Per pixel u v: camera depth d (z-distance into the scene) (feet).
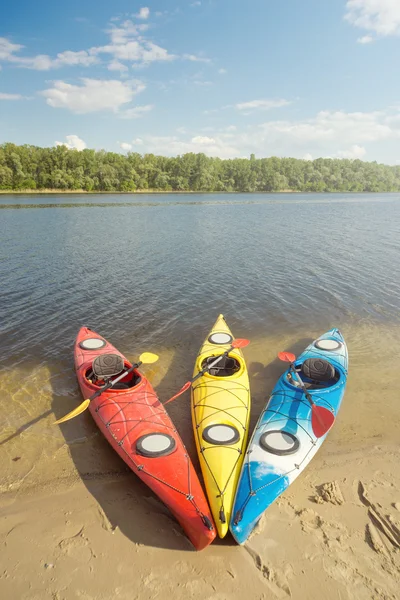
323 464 20.99
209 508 17.66
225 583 14.78
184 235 89.92
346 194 376.68
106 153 310.45
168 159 343.87
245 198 260.62
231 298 47.32
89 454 21.81
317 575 15.05
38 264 59.88
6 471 20.43
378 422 24.50
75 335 36.68
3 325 38.34
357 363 31.94
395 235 94.38
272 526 17.17
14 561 15.64
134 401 23.61
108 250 71.15
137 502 18.69
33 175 279.08
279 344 35.91
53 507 18.30
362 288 51.24
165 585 14.70
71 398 26.91
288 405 23.44
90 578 14.97
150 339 36.47
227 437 20.84
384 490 19.16
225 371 28.76
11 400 26.53
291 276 56.39
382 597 14.25
